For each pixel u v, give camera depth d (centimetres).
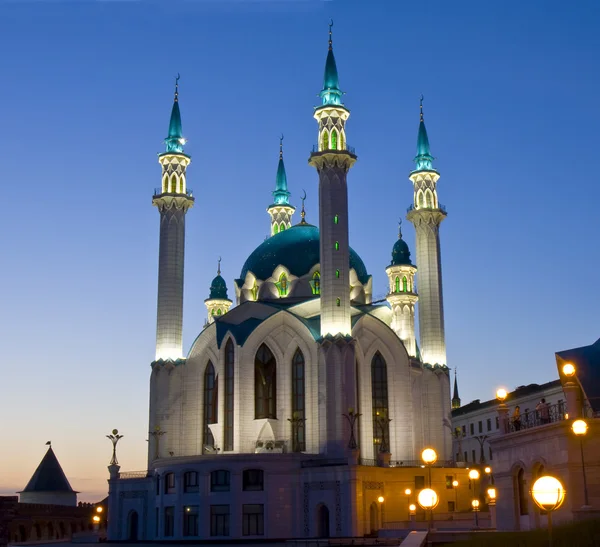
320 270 10588
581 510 4616
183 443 11044
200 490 9744
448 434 11281
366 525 9388
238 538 9462
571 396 5106
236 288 12419
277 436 10475
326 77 11281
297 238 12131
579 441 4894
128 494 11025
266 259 12075
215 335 11075
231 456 9669
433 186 12162
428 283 11725
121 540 10912
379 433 10781
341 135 10988
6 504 7094
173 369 11169
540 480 3391
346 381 10031
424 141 12425
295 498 9656
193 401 11138
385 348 11031
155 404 11112
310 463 9800
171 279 11456
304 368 10644
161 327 11344
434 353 11519
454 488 10394
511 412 14250
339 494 9394
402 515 9844
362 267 12250
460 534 5162
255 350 10781
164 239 11600
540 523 5184
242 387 10588
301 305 11138
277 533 9462
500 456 5819
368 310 11700
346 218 10612
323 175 10712
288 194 14438
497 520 5809
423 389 11381
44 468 17062
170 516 10081
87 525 15738
